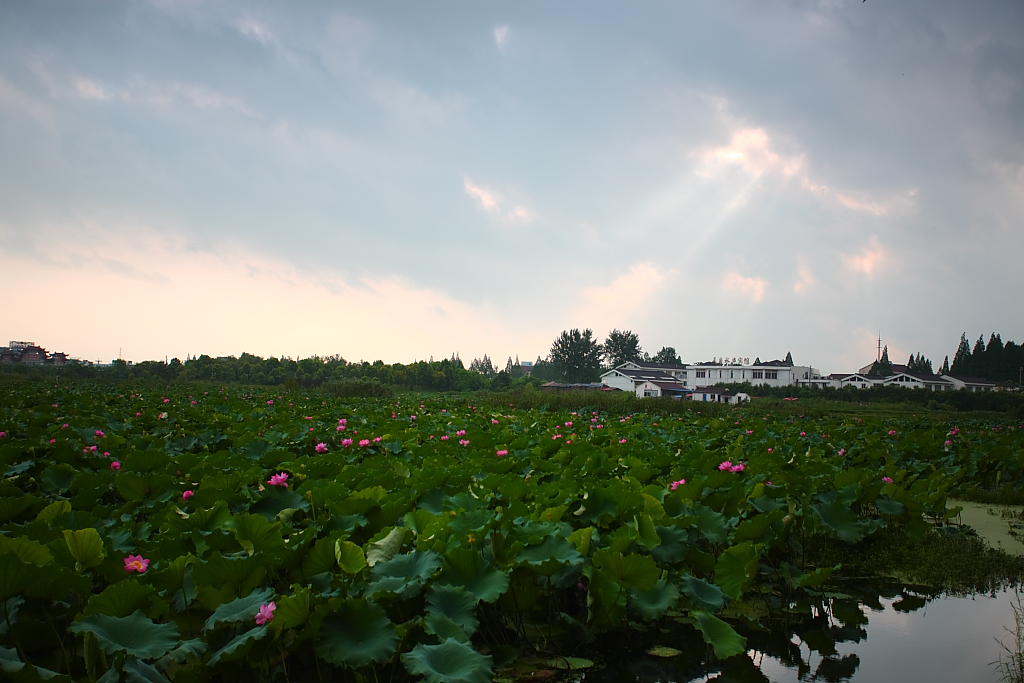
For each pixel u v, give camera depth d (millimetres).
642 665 5383
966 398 58594
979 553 8617
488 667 3979
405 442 12141
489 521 5621
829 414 41312
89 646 4168
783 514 6605
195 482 8445
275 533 5301
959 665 5547
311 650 4820
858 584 7598
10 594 4043
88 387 38219
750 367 78188
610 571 5230
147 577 4672
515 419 20328
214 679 4457
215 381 58312
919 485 9867
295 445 12602
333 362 70312
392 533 5465
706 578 6676
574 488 7680
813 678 5273
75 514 5941
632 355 117188
